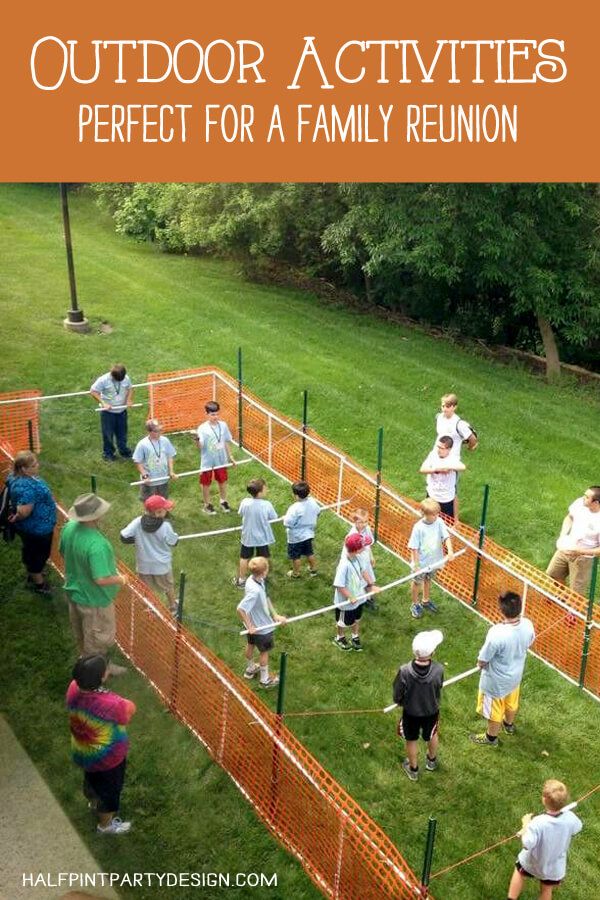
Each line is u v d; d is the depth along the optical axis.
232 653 10.39
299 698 9.80
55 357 18.09
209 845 7.93
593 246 20.75
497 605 11.44
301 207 22.70
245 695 8.77
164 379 17.33
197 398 16.59
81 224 28.23
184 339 19.70
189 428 16.08
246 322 21.17
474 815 8.56
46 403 16.22
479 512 13.96
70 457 14.54
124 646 10.14
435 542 10.95
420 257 19.61
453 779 8.95
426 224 19.41
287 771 8.00
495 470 15.33
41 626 10.40
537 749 9.42
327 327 21.80
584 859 8.24
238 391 15.41
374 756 9.15
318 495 13.92
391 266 22.72
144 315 20.86
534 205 19.89
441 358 20.56
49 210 29.19
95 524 9.04
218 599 11.35
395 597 11.70
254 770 8.36
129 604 9.87
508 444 16.36
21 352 18.16
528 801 8.77
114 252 25.70
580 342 20.72
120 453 14.71
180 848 7.88
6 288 21.62
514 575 10.83
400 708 9.80
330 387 17.97
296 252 26.53
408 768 8.93
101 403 14.11
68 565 9.16
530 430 17.06
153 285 23.11
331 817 7.66
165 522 10.01
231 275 25.16
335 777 8.84
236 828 8.10
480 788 8.87
